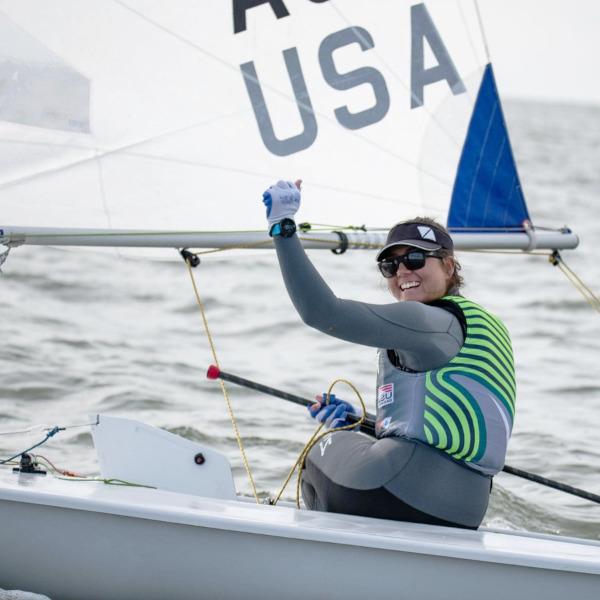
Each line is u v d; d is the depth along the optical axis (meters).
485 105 14.35
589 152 87.19
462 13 14.23
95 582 8.81
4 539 8.80
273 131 13.45
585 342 24.17
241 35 13.25
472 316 9.35
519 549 8.74
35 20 12.38
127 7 12.66
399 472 9.16
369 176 14.02
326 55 13.73
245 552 8.71
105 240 12.28
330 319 8.36
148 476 10.46
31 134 12.37
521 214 14.43
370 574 8.66
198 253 12.99
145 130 12.82
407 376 9.33
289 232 8.27
